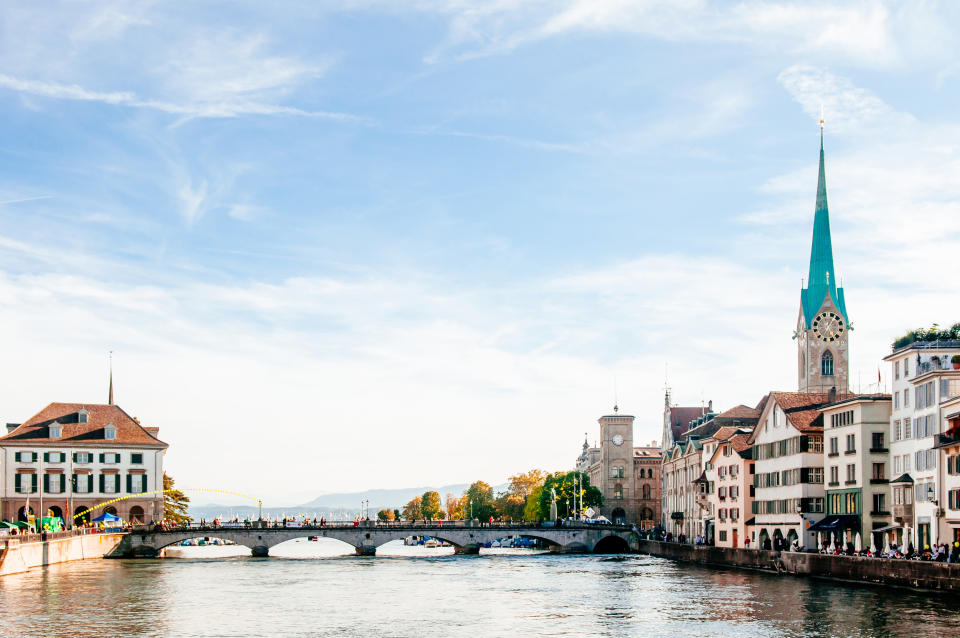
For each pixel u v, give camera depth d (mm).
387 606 83562
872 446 112250
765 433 137375
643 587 98750
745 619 72875
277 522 168000
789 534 127500
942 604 76312
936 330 107750
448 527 168500
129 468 168375
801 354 194250
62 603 82250
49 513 164500
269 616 76500
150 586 98000
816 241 193750
